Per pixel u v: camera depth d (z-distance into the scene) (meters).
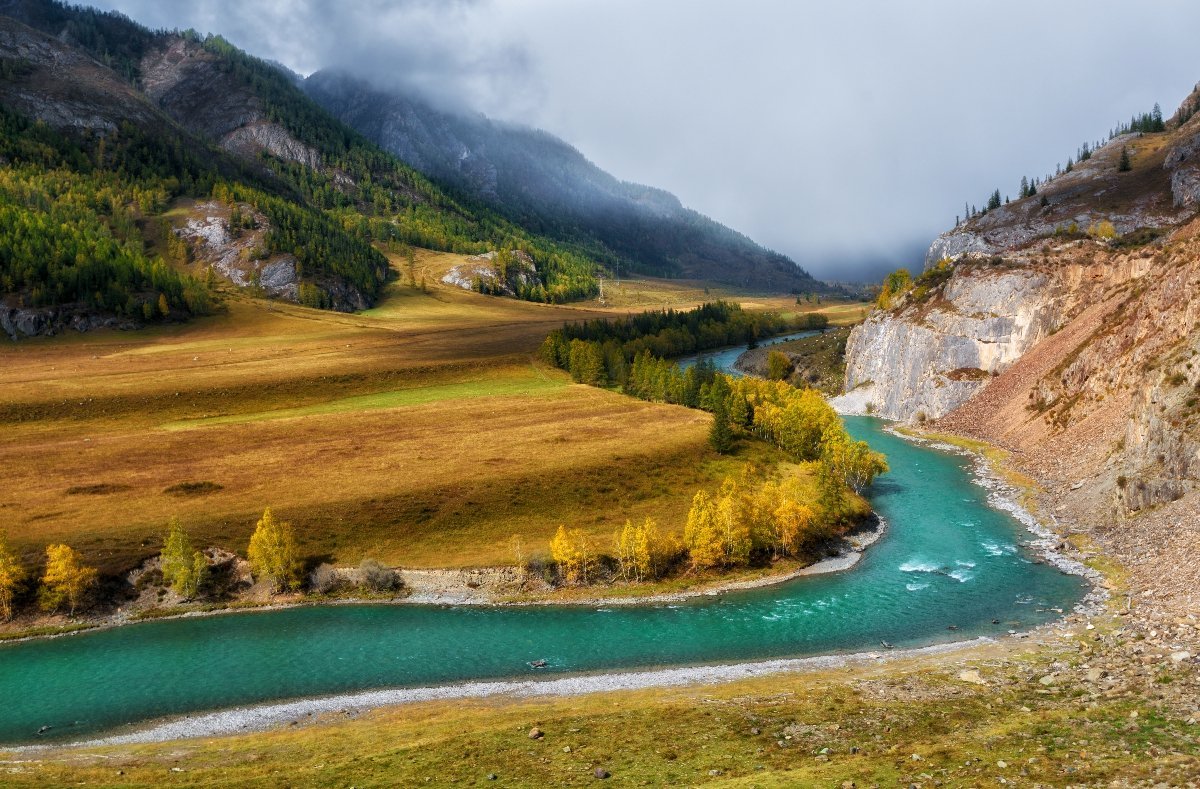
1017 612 69.69
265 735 52.16
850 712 46.91
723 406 138.50
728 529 85.88
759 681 57.31
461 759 42.53
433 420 146.50
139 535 90.12
